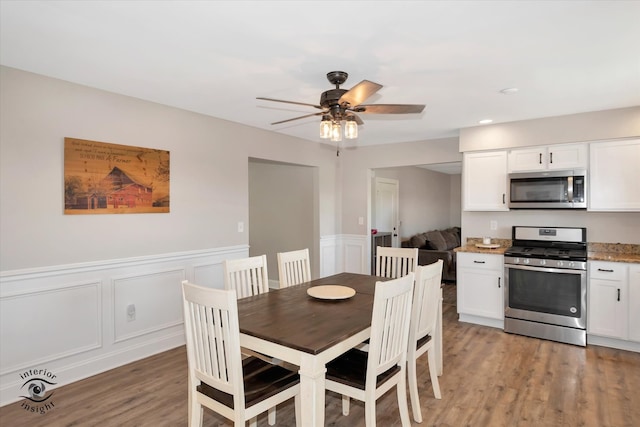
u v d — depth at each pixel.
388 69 2.61
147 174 3.36
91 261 3.00
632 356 3.37
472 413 2.47
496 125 4.28
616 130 3.64
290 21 1.93
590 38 2.14
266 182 6.20
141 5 1.78
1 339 2.55
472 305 4.30
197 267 3.83
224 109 3.68
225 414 1.82
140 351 3.35
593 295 3.58
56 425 2.32
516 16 1.89
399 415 2.46
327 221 5.83
